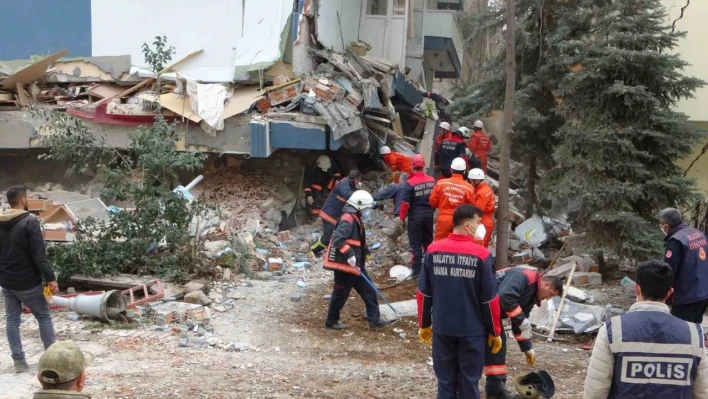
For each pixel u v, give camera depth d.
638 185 9.39
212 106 11.66
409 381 5.99
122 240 9.16
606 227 9.65
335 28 14.41
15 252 5.59
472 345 4.44
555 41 11.53
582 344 7.69
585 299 8.81
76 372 2.68
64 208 10.02
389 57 16.45
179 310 7.59
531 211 13.32
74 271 8.36
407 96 15.94
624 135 9.56
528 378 4.85
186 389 5.41
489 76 14.38
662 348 3.01
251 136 11.62
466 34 21.97
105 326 7.27
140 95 12.12
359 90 12.77
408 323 8.04
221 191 12.60
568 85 10.22
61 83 13.21
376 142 14.12
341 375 6.10
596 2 11.46
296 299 8.73
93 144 9.62
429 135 17.50
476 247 4.47
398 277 10.01
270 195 12.49
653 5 9.85
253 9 12.60
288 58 12.45
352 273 7.45
